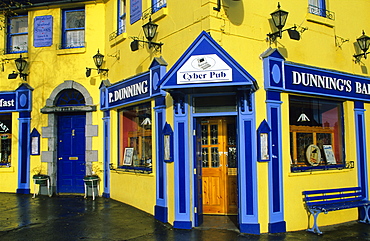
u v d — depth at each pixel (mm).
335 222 7766
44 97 10797
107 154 10062
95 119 10453
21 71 10672
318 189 7535
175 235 6480
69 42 11047
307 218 7293
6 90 11086
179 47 7199
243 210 6723
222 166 7930
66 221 7422
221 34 6691
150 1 8414
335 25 8320
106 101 10047
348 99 8281
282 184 6996
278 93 7105
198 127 7422
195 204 7059
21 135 10766
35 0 10812
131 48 8656
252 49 6984
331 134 8172
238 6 6941
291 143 7461
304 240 6422
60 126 10789
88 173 10281
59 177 10633
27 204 9125
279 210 6891
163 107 7496
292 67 7312
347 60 8461
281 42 7352
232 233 6637
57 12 11000
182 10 7230
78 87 10602
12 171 10797
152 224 7203
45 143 10570
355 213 8125
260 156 6719
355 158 8297
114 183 9820
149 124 8336
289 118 7453
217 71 6207
